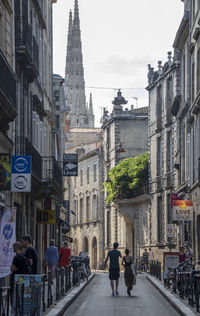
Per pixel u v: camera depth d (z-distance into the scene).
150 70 68.75
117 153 84.50
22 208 34.09
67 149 110.81
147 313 24.22
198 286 22.25
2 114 25.03
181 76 53.53
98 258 93.56
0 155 23.66
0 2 27.08
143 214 73.44
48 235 48.81
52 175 40.16
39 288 18.23
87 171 100.19
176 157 57.53
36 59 34.84
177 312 24.23
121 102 85.81
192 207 44.03
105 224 90.50
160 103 66.12
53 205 53.25
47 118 46.28
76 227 105.25
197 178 42.88
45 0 47.03
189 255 34.34
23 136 31.89
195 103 42.88
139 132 84.75
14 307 16.88
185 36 50.53
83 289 36.78
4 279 27.41
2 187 23.52
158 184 65.88
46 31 46.81
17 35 31.77
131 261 32.81
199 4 43.06
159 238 66.12
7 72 25.12
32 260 21.45
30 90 36.62
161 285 36.56
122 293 34.31
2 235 22.38
